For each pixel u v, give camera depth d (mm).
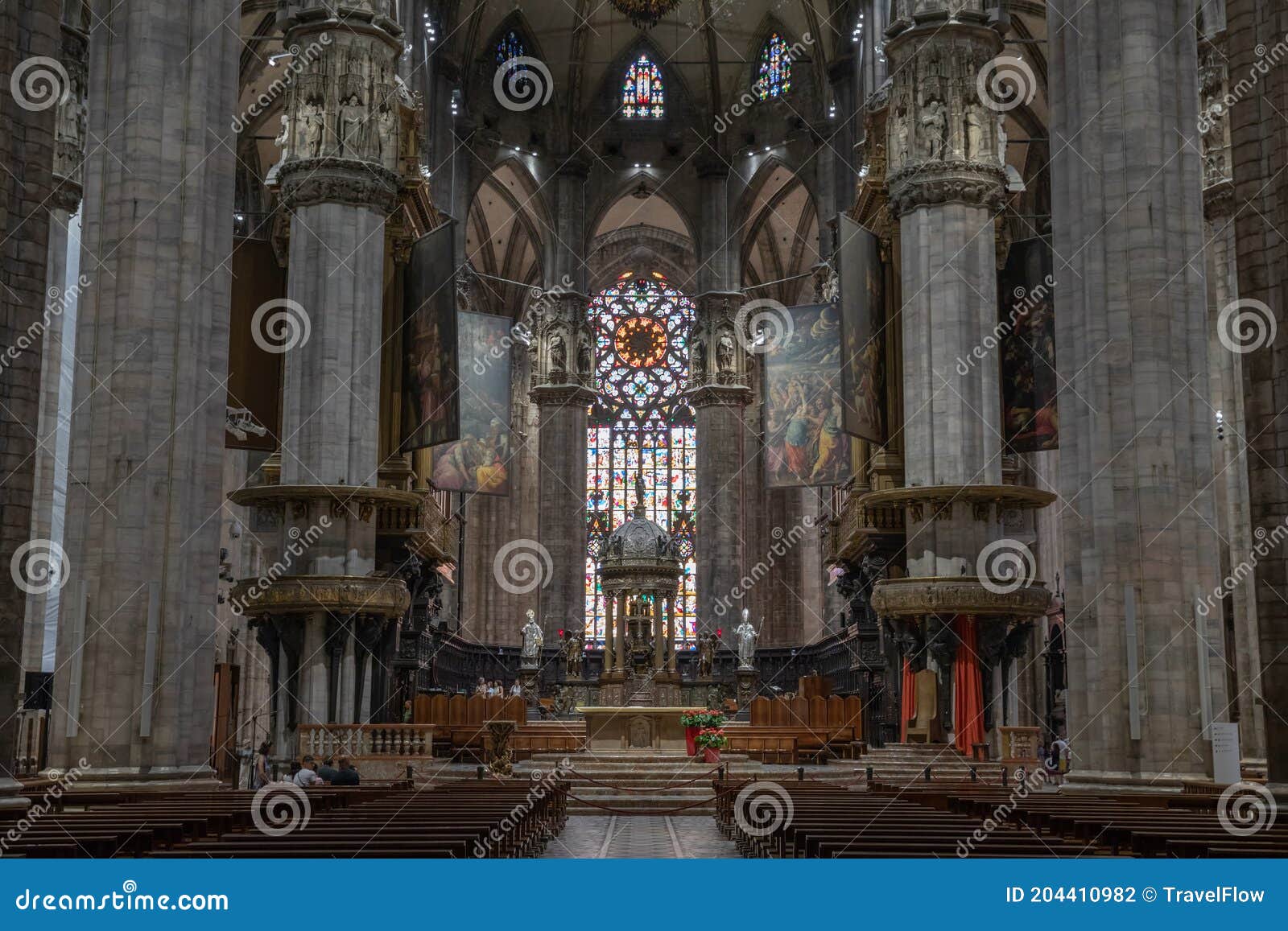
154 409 21422
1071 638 22047
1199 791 19703
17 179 15523
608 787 29797
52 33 15914
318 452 32906
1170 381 21516
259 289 35031
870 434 35562
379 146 34562
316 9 34406
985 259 34156
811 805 16781
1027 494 32688
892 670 36688
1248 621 28109
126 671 20656
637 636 42719
